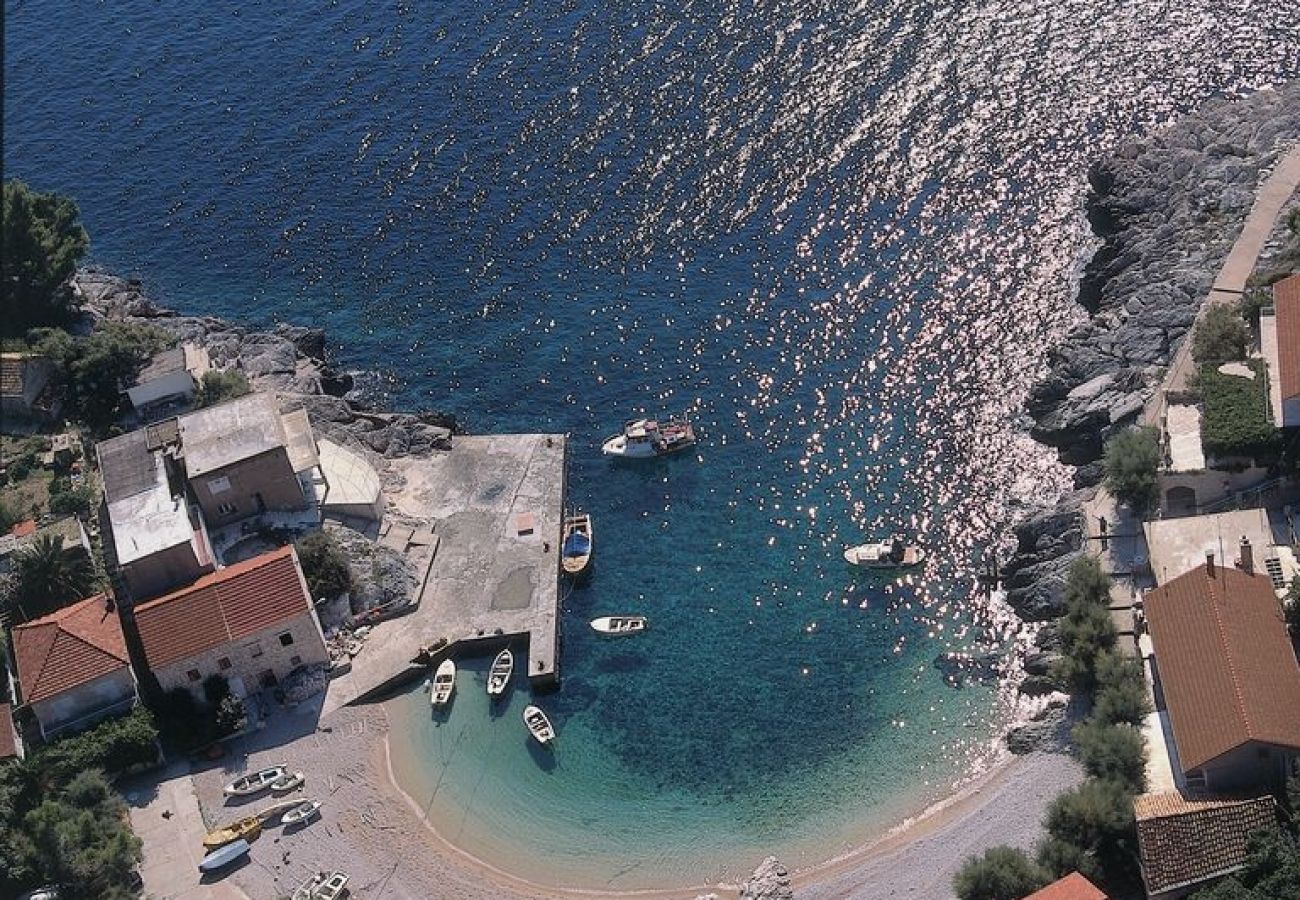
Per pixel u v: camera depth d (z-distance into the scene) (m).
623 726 100.75
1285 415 99.44
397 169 157.75
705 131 154.00
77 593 108.69
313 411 126.75
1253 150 133.88
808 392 124.94
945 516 112.19
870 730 98.06
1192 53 153.75
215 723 101.25
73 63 184.75
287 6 190.00
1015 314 128.38
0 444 124.69
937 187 142.62
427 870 92.44
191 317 141.38
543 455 122.19
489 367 133.12
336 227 152.00
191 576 106.94
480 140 159.50
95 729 98.50
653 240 143.00
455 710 103.00
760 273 137.25
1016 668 100.31
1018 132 147.25
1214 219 127.25
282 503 114.12
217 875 92.75
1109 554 101.75
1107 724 88.88
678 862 91.50
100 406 128.50
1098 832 82.38
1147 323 118.38
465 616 108.94
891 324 129.62
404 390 132.12
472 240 147.25
